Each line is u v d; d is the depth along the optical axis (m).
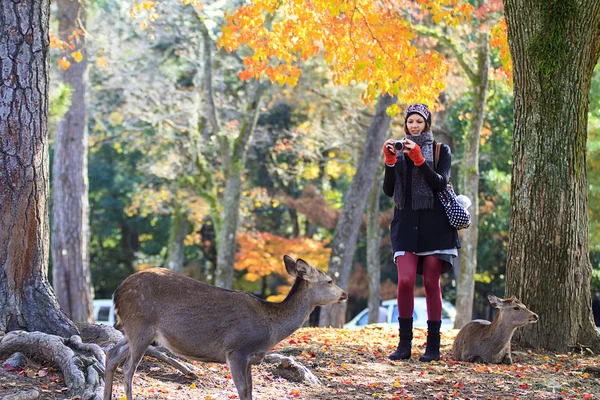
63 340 6.32
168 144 25.91
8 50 6.82
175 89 24.02
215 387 6.34
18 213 6.79
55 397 5.55
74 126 18.44
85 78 18.67
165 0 20.12
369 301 21.95
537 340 8.70
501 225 24.23
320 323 17.45
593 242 16.84
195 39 22.16
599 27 8.72
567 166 8.59
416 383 6.71
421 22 17.59
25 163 6.83
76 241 18.47
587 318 8.80
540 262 8.66
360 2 11.33
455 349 8.23
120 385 5.97
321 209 26.98
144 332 5.24
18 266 6.79
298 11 11.29
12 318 6.71
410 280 7.72
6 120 6.78
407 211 7.68
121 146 30.28
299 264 5.60
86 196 18.83
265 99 23.56
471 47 16.31
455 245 7.71
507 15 8.77
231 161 20.80
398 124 21.97
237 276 30.86
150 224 33.06
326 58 11.57
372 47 11.34
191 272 32.12
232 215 20.73
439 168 7.62
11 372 5.95
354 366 7.41
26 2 6.89
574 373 7.38
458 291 15.79
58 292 18.45
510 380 6.95
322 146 23.91
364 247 29.86
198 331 5.27
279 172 24.59
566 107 8.55
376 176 21.59
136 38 24.66
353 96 21.27
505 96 22.88
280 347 8.45
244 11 11.66
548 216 8.62
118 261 34.41
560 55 8.45
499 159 24.11
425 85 11.66
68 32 18.27
